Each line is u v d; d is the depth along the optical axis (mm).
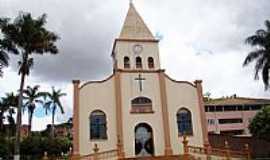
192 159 25312
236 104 54281
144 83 30438
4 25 30250
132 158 25531
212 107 54031
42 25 32031
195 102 30578
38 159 37844
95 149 25797
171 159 25453
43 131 60656
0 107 49531
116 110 28828
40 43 31000
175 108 30078
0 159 35406
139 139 28859
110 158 26828
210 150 25938
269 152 31641
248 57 34562
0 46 29578
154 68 31625
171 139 28891
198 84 31141
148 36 32969
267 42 34062
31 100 49812
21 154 38906
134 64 31391
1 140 38219
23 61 30328
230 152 25547
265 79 33594
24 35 30516
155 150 28453
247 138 32344
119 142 27609
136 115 29250
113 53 34594
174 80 30953
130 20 33844
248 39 34969
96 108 28891
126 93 29734
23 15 31328
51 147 40812
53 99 54812
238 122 53562
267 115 30156
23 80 30156
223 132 52594
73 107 28172
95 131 28250
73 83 29000
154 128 29141
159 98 30219
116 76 29953
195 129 29594
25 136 45656
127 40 32188
